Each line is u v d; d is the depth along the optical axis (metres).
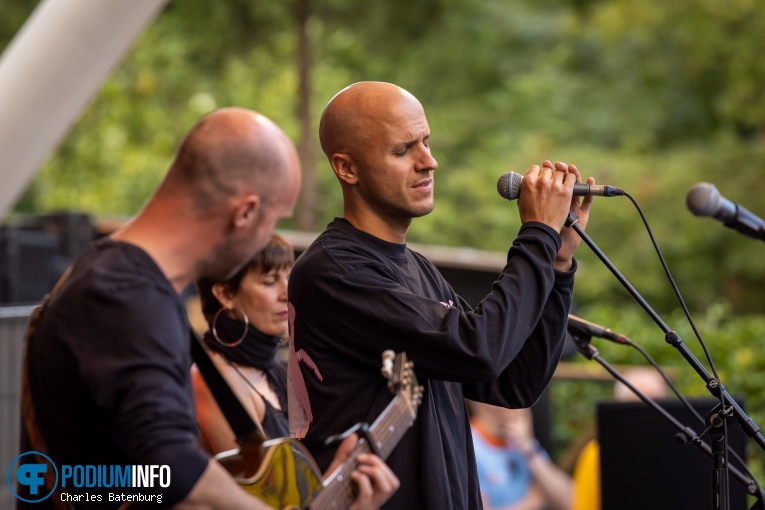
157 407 5.01
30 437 5.38
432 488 6.50
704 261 34.28
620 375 7.75
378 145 6.89
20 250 15.69
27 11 35.72
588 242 6.98
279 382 8.22
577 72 39.19
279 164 5.49
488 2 39.69
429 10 39.34
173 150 34.59
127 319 5.10
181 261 5.41
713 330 17.52
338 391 6.73
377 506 5.91
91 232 16.81
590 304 34.78
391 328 6.55
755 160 34.75
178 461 5.00
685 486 9.23
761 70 35.44
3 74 14.06
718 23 35.91
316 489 5.76
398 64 38.69
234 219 5.41
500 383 7.09
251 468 5.66
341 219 7.07
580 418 19.20
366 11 38.47
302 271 6.86
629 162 34.81
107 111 34.59
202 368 5.93
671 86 37.47
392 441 6.23
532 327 6.62
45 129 14.22
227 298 8.00
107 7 13.84
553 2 40.88
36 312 5.39
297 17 35.25
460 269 19.95
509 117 37.56
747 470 7.88
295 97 35.31
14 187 14.49
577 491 12.52
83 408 5.21
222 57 36.94
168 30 36.19
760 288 34.81
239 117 5.48
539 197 6.85
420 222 34.94
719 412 7.00
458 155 37.56
